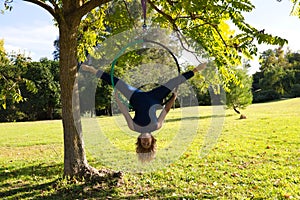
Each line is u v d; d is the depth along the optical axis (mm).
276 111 24000
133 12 6996
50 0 6461
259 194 5406
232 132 13586
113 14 7586
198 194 5617
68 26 6375
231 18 5828
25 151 11617
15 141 14508
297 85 43500
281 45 5539
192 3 5652
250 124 16094
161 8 6938
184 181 6453
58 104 34844
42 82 33406
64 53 6465
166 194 5688
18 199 5758
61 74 6523
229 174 6781
